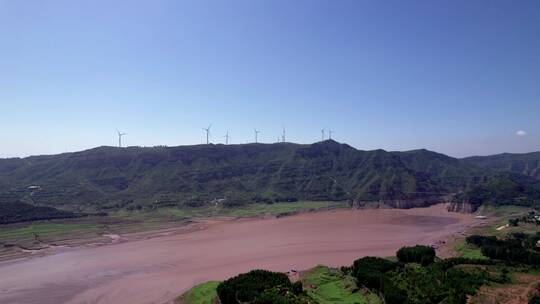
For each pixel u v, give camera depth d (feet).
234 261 540.52
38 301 402.72
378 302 353.72
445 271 410.31
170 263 537.24
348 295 381.81
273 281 370.73
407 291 358.64
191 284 444.55
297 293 362.74
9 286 449.48
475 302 336.90
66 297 412.57
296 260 538.47
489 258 474.90
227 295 347.77
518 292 357.41
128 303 393.09
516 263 442.50
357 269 414.62
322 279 428.15
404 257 461.78
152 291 424.46
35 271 507.71
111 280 465.06
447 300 332.80
